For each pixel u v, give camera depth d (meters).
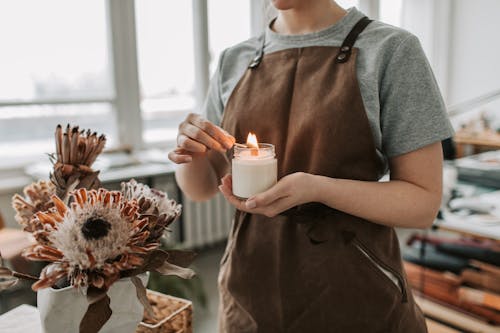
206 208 3.57
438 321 2.13
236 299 1.03
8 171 2.93
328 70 0.92
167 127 3.69
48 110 3.09
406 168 0.88
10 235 2.33
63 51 3.09
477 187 2.48
